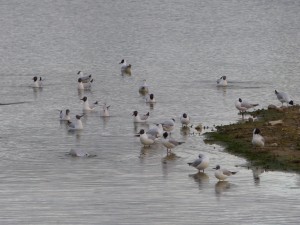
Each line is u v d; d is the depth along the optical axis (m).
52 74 82.44
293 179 44.91
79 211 40.19
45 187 43.94
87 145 52.78
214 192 43.06
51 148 51.97
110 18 125.25
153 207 40.72
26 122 59.94
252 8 134.12
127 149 51.69
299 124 56.56
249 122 58.03
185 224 38.28
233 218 39.09
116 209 40.41
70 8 135.88
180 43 103.25
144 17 125.81
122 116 62.19
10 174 46.28
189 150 51.09
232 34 110.25
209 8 134.00
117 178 45.50
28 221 38.84
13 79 79.44
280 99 63.28
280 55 93.75
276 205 40.94
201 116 61.62
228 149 50.75
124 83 77.44
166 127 55.34
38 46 101.25
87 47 100.50
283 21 121.50
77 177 45.69
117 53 96.06
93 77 81.00
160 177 45.69
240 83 76.69
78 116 57.62
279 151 49.66
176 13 129.38
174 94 71.12
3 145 52.72
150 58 92.44
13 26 117.94
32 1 144.25
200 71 83.75
